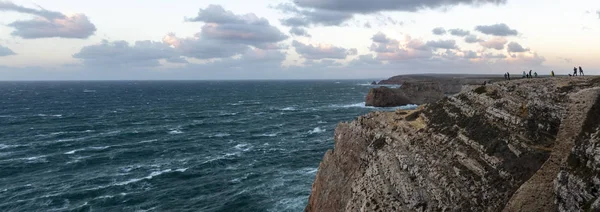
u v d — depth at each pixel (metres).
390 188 28.03
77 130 101.62
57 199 49.75
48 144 82.62
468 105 32.66
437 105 38.16
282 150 76.38
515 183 22.31
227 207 46.69
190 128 106.56
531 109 26.05
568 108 23.33
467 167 25.44
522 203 20.30
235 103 190.00
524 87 28.72
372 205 27.42
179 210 46.19
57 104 179.75
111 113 142.25
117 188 53.78
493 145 25.33
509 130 25.95
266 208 45.88
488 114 29.09
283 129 103.38
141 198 50.09
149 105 178.25
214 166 64.88
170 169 63.22
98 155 72.81
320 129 102.12
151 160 69.50
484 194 22.89
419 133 32.81
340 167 39.44
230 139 89.44
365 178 31.52
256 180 56.44
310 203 41.66
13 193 51.91
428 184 26.02
